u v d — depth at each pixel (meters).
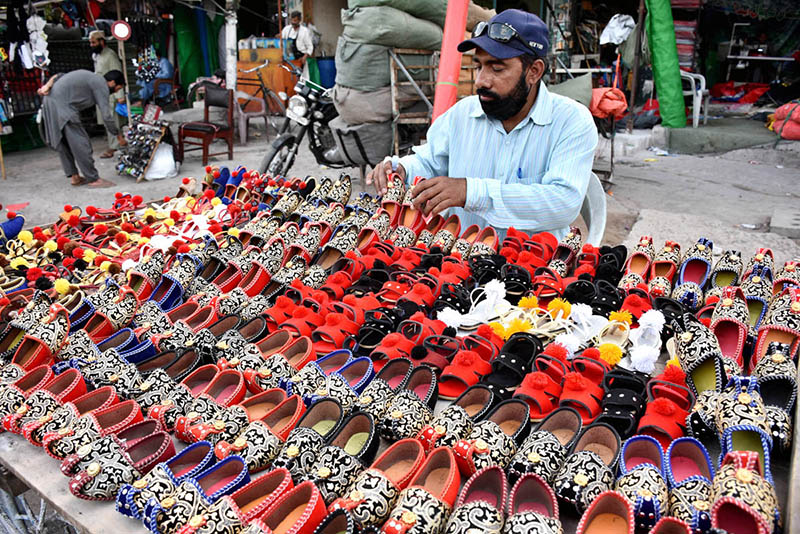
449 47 4.32
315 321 2.08
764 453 1.31
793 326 1.81
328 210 3.08
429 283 2.32
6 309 2.26
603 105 6.18
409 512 1.20
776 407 1.49
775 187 7.11
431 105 5.79
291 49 12.05
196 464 1.50
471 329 2.12
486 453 1.37
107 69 9.49
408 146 6.31
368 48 5.52
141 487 1.29
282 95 6.77
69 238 3.18
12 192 7.29
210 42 14.26
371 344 2.07
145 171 7.84
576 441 1.45
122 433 1.55
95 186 7.54
